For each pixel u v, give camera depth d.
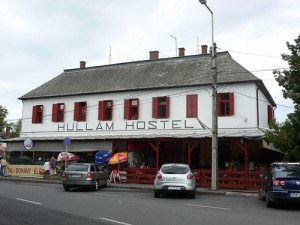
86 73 35.84
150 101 29.22
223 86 26.64
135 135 28.27
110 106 31.00
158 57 34.81
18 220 10.48
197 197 18.62
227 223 10.38
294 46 19.22
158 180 18.00
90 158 31.06
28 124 34.91
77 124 32.22
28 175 32.53
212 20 21.98
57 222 10.22
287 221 10.96
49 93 34.25
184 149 29.36
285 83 18.86
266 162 28.83
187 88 27.92
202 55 31.55
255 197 18.84
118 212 12.30
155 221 10.55
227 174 23.84
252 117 25.61
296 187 13.88
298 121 18.03
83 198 16.81
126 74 32.84
